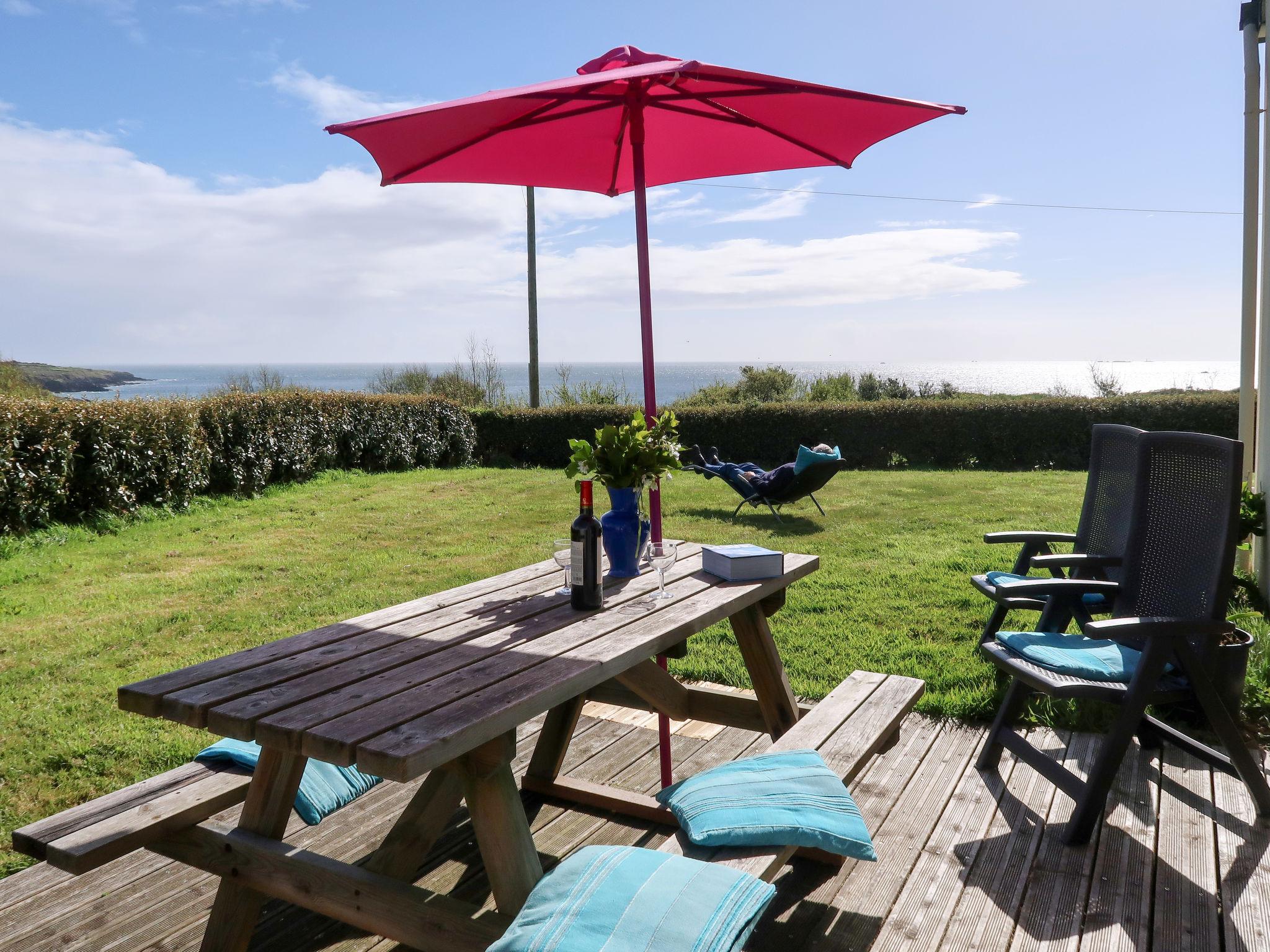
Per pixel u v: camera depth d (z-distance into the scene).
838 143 3.20
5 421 6.95
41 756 3.14
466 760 1.75
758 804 1.78
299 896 1.85
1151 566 2.90
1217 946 1.96
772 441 12.88
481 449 14.12
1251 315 5.04
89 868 1.75
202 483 8.89
